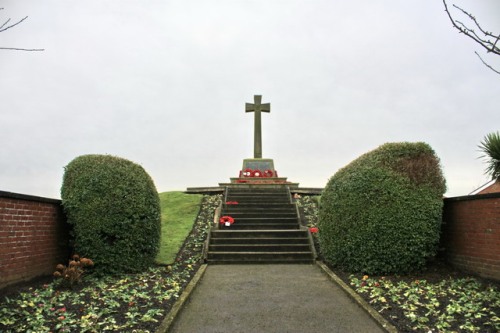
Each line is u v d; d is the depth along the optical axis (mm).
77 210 7906
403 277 7809
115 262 7984
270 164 20750
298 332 5176
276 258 10344
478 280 7004
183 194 17156
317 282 8016
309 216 13828
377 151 8773
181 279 8125
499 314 5242
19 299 5879
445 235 8445
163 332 4980
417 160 8227
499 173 7566
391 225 7852
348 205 8453
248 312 6027
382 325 5258
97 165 8367
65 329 4852
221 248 10828
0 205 6148
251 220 13125
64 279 6863
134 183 8508
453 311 5480
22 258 6727
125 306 5992
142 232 8430
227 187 17438
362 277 7969
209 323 5539
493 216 6957
